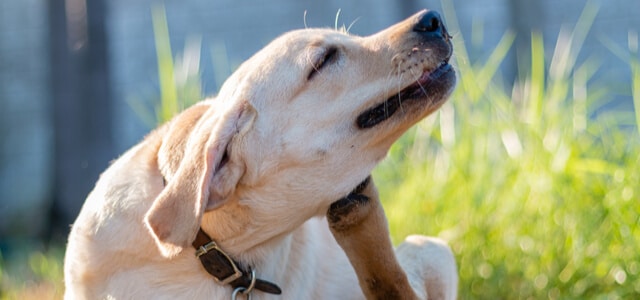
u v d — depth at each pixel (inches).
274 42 162.4
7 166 425.7
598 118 245.0
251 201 154.3
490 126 250.2
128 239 157.2
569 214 220.4
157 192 157.8
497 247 226.8
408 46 156.1
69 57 382.0
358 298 177.0
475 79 260.5
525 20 369.7
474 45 374.0
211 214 154.7
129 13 415.2
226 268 156.7
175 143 157.6
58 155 380.2
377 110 155.9
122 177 162.6
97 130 382.0
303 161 153.9
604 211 215.5
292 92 155.2
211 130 148.0
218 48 410.6
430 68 156.0
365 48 158.7
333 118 155.0
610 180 220.4
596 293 210.1
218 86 347.3
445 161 253.3
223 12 413.7
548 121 239.1
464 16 382.9
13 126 429.4
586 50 371.6
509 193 235.0
